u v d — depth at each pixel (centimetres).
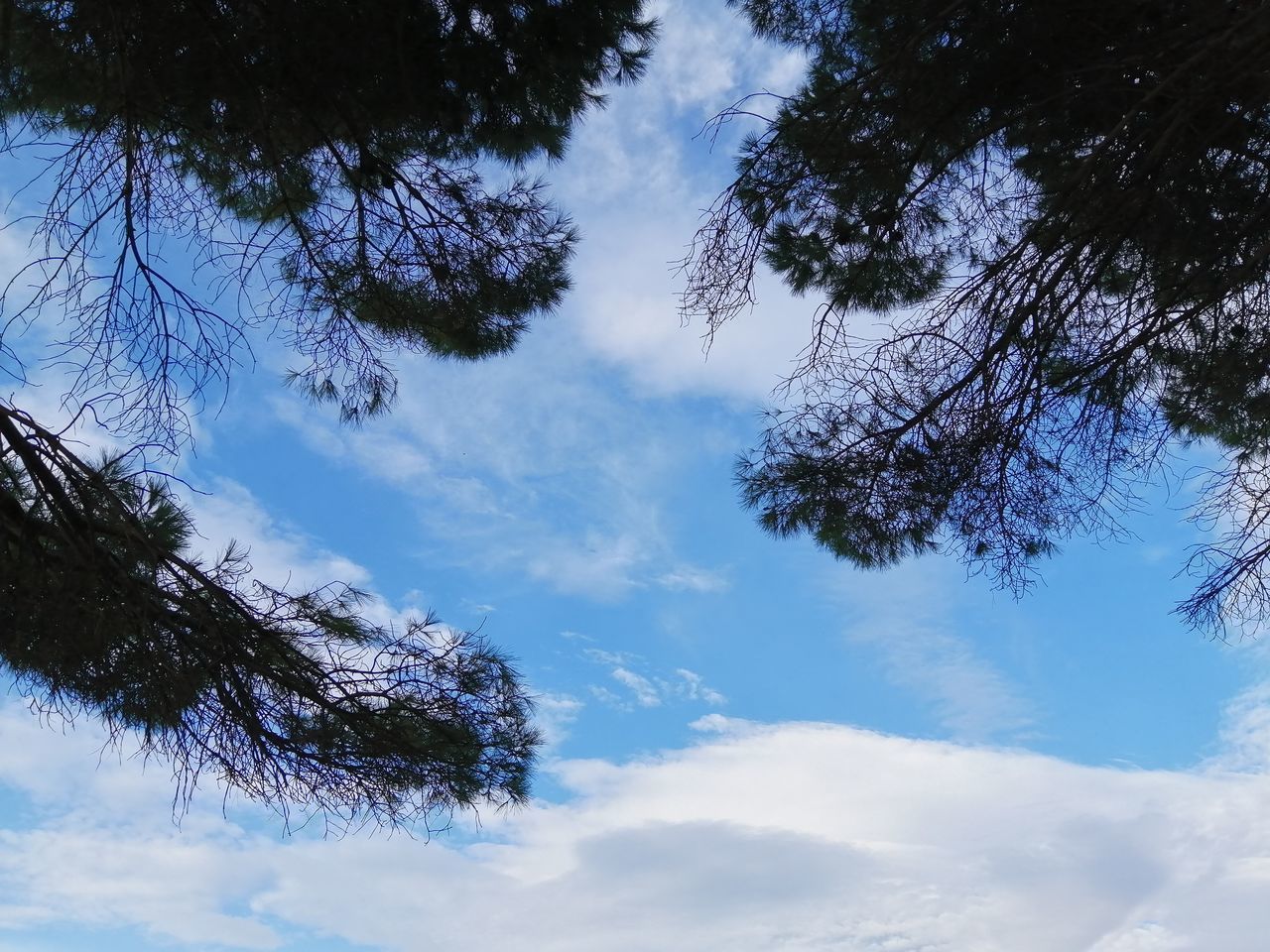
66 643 416
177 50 415
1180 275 425
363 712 460
